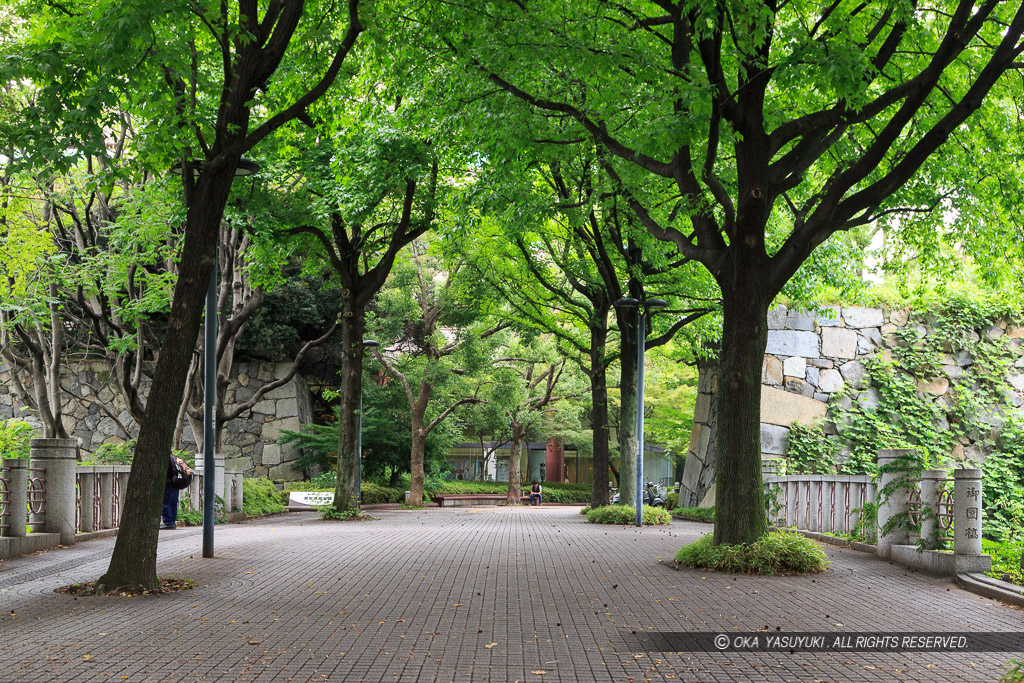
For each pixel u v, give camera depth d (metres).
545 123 13.88
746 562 11.45
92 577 10.73
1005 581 10.31
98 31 9.21
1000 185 14.56
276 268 22.97
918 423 24.41
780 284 12.23
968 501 11.08
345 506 22.64
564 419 42.72
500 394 33.75
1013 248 15.47
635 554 13.64
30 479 13.66
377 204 20.95
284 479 35.31
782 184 12.40
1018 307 24.62
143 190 20.66
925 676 6.30
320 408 39.62
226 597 9.46
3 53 9.65
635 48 11.50
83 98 9.22
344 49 10.68
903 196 14.83
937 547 11.76
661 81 11.61
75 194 21.36
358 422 23.55
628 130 13.62
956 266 16.61
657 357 35.38
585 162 16.78
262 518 25.19
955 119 11.73
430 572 11.46
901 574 11.44
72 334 31.95
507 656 6.84
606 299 23.20
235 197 20.02
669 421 39.16
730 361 12.16
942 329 25.30
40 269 20.89
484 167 16.72
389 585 10.35
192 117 10.01
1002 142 14.50
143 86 9.88
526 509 32.25
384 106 19.66
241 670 6.34
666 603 9.17
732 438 12.09
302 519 24.16
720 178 15.80
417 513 27.25
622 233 20.67
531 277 24.45
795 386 25.11
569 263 22.02
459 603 9.16
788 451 24.59
